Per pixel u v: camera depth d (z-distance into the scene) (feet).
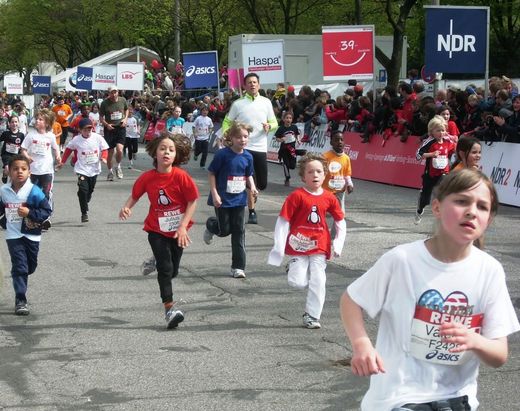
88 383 23.27
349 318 12.98
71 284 35.81
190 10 185.68
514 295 33.01
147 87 162.30
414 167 69.87
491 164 59.88
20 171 30.78
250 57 91.61
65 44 287.69
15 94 238.89
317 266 28.89
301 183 76.84
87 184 52.75
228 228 36.94
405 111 71.26
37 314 30.94
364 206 59.31
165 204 28.94
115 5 205.67
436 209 12.66
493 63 151.53
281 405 21.45
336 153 41.96
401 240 45.83
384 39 125.39
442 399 12.71
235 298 33.32
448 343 12.70
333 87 114.01
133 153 91.71
